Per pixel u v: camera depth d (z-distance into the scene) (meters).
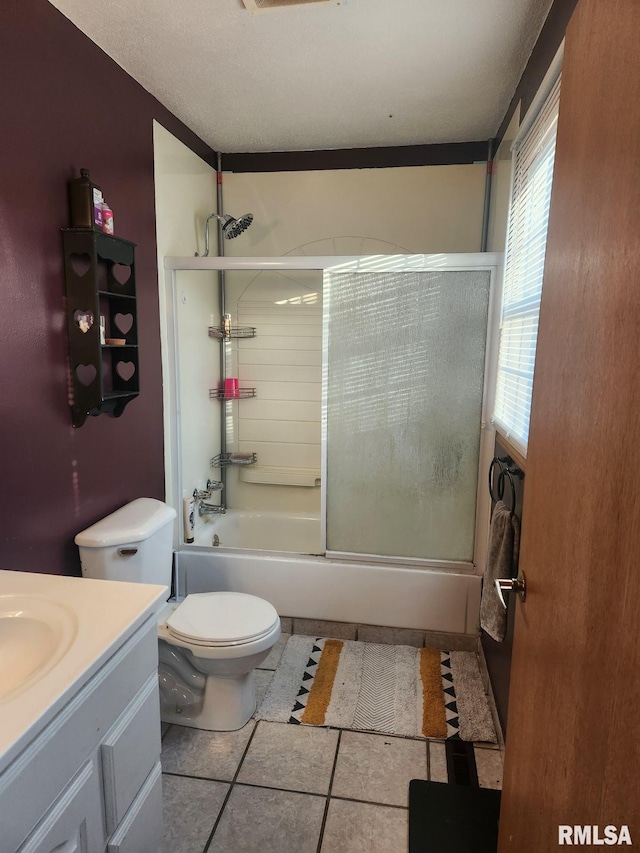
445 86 2.21
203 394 3.00
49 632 1.13
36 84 1.58
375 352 2.40
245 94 2.29
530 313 1.74
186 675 1.94
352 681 2.21
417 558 2.49
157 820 1.30
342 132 2.72
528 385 1.72
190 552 2.62
